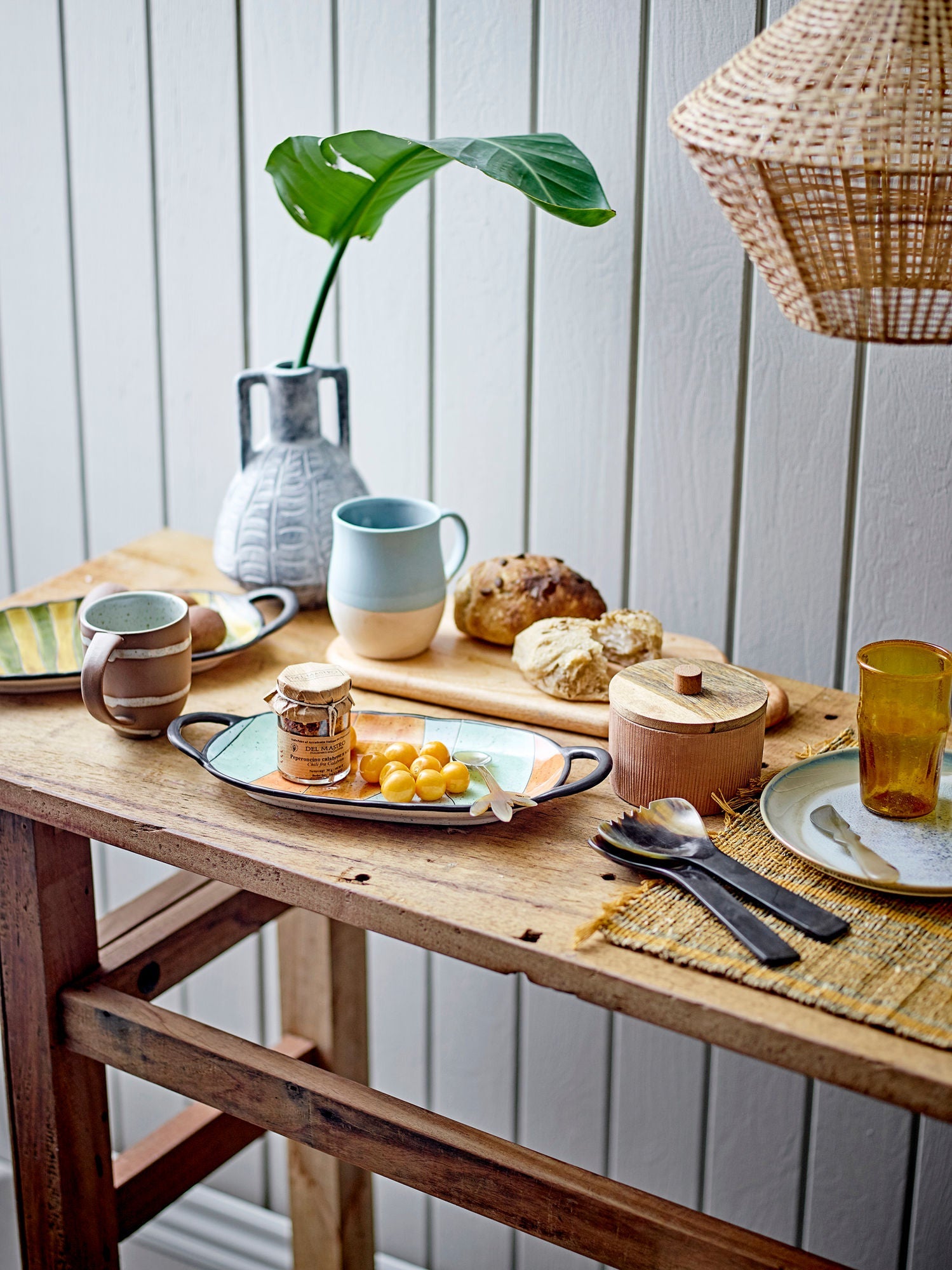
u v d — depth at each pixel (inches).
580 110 47.9
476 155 40.6
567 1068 60.6
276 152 41.6
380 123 51.9
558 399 51.8
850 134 28.9
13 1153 44.6
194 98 55.1
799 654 50.4
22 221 61.1
